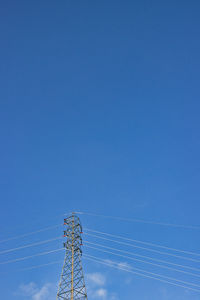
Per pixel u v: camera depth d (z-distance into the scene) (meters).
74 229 71.44
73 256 65.12
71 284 59.94
